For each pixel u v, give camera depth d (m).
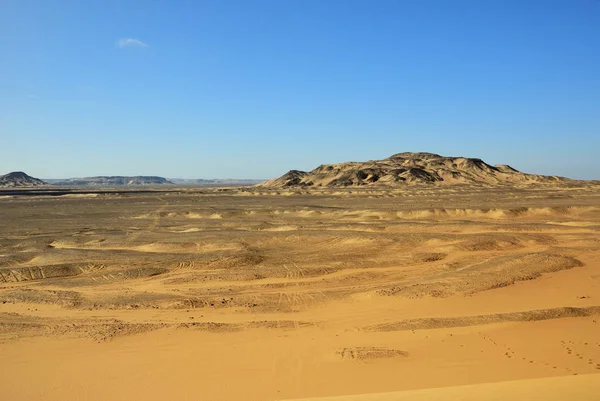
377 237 39.28
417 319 18.66
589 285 23.86
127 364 14.73
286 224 49.66
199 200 93.81
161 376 13.75
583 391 9.85
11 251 36.53
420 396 10.02
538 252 31.97
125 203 86.69
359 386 12.72
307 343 16.42
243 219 57.06
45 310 21.23
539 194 90.94
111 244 38.94
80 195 117.12
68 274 29.19
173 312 20.73
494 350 15.36
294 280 26.78
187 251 36.53
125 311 20.94
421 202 75.50
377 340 16.58
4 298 23.02
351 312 20.33
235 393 12.52
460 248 35.00
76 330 18.08
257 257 32.25
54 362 14.96
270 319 19.47
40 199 102.44
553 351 15.16
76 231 46.59
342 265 29.95
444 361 14.48
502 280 24.53
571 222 48.25
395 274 27.59
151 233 44.12
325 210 62.06
